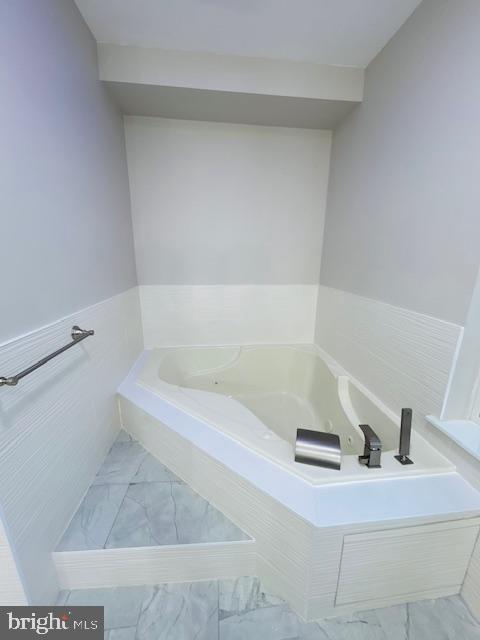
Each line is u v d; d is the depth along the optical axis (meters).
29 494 0.88
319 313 2.30
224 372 2.28
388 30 1.27
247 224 2.14
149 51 1.43
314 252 2.25
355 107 1.66
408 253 1.24
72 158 1.16
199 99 1.60
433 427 1.13
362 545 0.91
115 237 1.66
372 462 1.04
